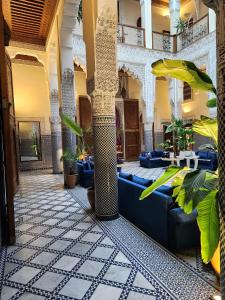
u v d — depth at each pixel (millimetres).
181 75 1438
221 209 881
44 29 6273
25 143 8938
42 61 7012
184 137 8172
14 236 2584
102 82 3166
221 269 903
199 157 7816
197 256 2199
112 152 3246
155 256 2221
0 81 2559
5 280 1916
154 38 9234
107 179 3221
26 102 8898
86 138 6121
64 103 5309
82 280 1884
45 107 9234
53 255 2307
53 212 3660
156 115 11898
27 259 2242
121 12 10555
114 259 2191
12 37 6473
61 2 4672
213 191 1396
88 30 3289
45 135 9266
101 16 3070
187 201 1385
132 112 11617
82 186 5660
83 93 10258
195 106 9867
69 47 5176
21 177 7305
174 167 1606
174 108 9383
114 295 1692
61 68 5180
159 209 2424
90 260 2186
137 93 11781
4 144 2576
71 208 3857
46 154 9297
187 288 1743
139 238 2633
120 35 8461
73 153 5547
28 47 6734
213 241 1348
